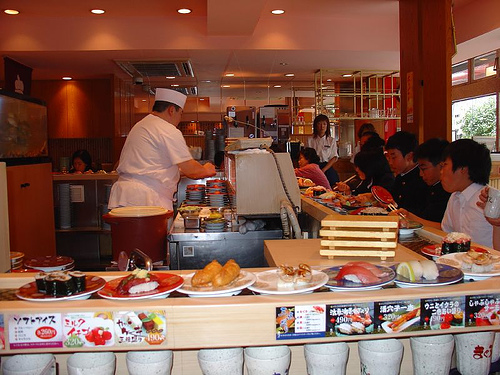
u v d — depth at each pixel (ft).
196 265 7.22
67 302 3.62
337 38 20.18
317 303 3.59
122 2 17.26
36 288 3.84
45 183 11.78
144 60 21.42
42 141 11.93
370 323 3.65
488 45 19.72
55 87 25.98
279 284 3.86
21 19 19.12
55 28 19.19
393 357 3.96
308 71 25.26
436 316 3.72
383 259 4.95
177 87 27.55
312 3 17.99
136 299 3.62
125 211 6.35
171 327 3.52
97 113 26.05
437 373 4.04
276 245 5.80
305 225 8.98
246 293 3.90
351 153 25.85
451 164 6.73
